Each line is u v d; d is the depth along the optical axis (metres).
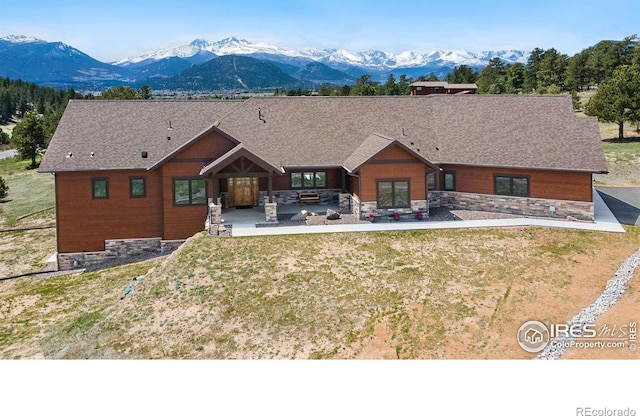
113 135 28.16
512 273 19.50
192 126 29.91
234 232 24.16
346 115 32.69
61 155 26.47
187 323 16.86
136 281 20.97
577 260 20.62
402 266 20.22
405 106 33.69
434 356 14.15
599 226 24.69
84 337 16.73
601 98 51.12
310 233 23.88
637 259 20.34
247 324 16.52
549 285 18.41
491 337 15.05
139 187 26.89
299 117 32.25
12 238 32.34
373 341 15.16
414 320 16.23
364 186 26.38
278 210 29.03
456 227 24.80
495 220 26.03
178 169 26.56
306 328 16.09
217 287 18.91
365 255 21.33
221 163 25.00
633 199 31.16
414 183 26.62
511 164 27.38
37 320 19.02
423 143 30.56
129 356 15.27
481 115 31.44
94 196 26.56
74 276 24.86
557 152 26.92
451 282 18.81
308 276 19.39
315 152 29.92
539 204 27.02
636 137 51.88
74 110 29.41
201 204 27.03
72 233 26.56
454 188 29.75
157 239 27.38
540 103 30.52
